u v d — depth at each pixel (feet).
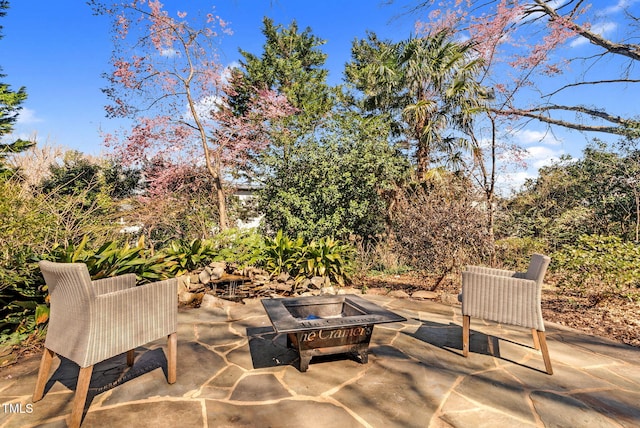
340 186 27.66
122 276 8.96
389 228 29.35
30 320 11.76
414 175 30.66
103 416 6.85
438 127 30.96
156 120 30.35
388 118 34.45
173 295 8.14
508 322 9.39
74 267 6.27
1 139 31.14
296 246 19.94
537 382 8.57
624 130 26.25
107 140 29.81
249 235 21.07
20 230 12.18
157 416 6.88
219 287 18.20
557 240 24.17
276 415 7.01
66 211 16.28
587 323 13.44
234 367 9.25
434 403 7.54
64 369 9.02
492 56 28.37
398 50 33.45
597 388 8.31
